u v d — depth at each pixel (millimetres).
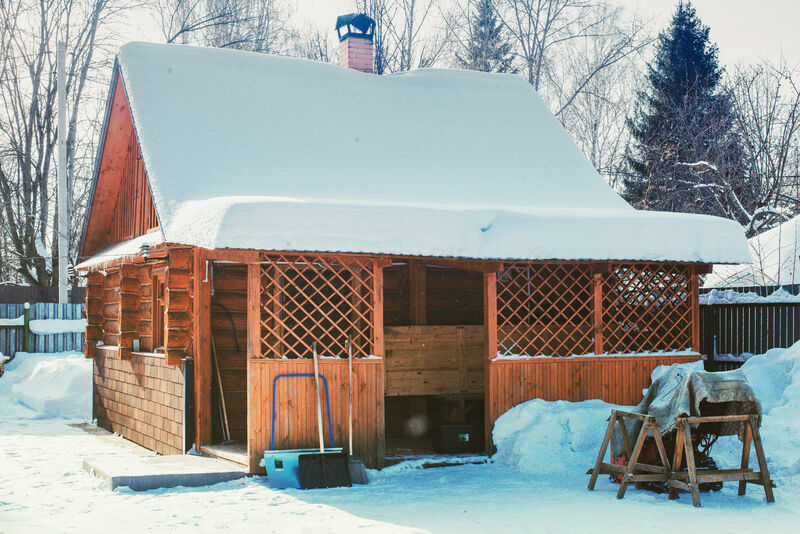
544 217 10633
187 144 11383
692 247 11227
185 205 10148
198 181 10828
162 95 12055
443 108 13969
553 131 14391
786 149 27156
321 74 13633
